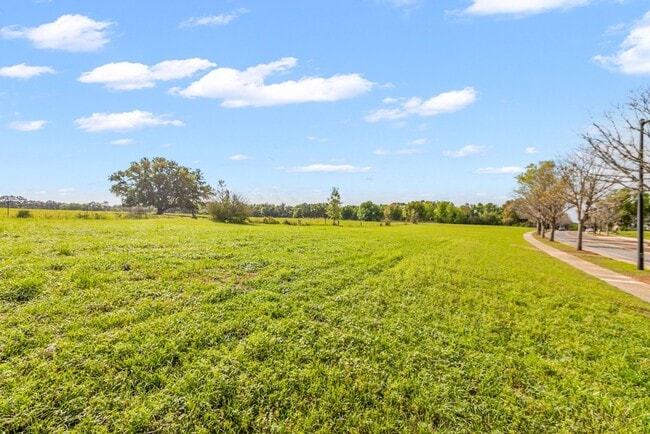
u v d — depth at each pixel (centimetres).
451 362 547
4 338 476
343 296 841
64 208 5638
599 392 488
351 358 530
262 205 8975
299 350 536
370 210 10888
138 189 8431
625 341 708
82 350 468
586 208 2892
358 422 393
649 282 1482
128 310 619
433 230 5069
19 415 348
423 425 392
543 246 3372
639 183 1235
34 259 884
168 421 361
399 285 1017
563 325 780
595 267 1919
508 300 963
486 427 402
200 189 9075
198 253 1191
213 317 622
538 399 465
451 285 1084
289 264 1152
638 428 412
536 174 4459
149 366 454
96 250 1097
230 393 417
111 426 348
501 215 11000
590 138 1838
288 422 384
